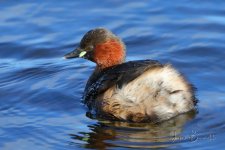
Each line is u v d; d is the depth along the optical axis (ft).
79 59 60.08
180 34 63.57
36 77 56.13
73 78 55.31
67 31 65.31
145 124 44.88
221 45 60.44
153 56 59.41
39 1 71.51
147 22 66.33
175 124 44.75
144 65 45.19
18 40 64.03
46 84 54.19
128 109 44.73
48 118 47.29
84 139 43.39
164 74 44.16
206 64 56.75
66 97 51.03
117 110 45.14
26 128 45.68
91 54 51.26
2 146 43.09
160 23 65.98
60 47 62.64
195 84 52.60
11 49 62.64
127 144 42.06
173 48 60.85
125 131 44.24
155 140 42.50
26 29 66.03
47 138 43.88
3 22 67.36
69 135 44.16
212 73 54.75
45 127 45.70
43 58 60.90
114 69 47.37
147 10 68.80
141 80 44.19
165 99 44.11
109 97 45.39
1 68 58.65
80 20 67.21
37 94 51.88
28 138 44.06
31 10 69.56
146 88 44.06
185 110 45.55
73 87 53.21
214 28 64.28
